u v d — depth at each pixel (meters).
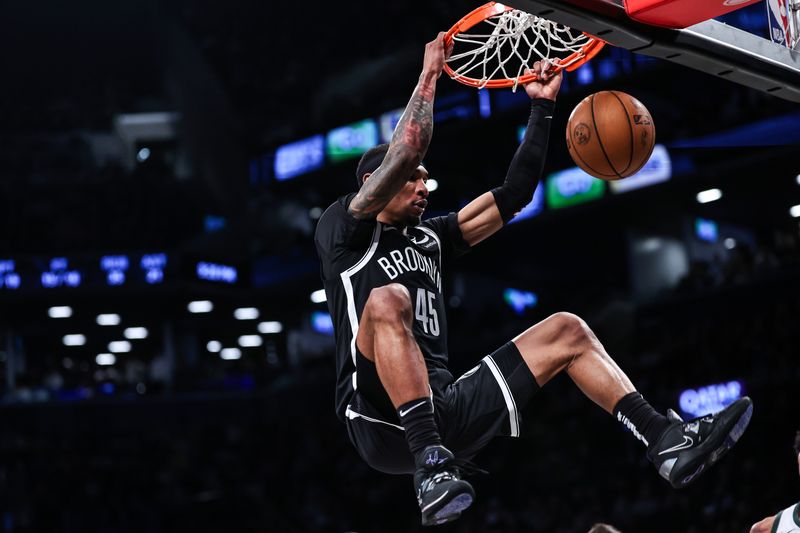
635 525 13.74
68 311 20.89
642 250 18.19
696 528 12.93
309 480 17.55
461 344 18.41
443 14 19.20
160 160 21.33
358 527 16.50
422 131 3.20
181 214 21.39
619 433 15.20
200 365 22.28
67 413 19.16
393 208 3.38
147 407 19.53
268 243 21.62
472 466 3.33
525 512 14.92
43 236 20.83
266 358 24.81
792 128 14.58
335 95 20.56
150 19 21.02
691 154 15.88
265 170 19.91
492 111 16.03
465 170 17.44
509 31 3.80
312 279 20.42
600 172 3.54
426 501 2.80
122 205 21.12
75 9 20.62
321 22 20.89
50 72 21.73
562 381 16.45
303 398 19.12
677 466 3.04
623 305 18.59
